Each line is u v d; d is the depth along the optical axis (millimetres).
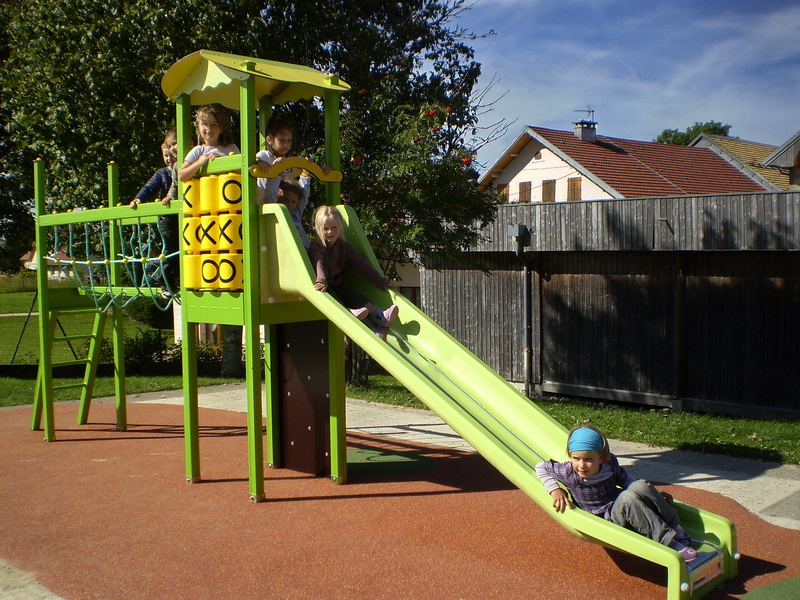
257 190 5566
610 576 4133
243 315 5570
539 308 12703
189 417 6078
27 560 4496
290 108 10672
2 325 24531
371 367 16141
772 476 6129
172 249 6691
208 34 9172
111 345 15812
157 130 9523
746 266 10227
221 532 4918
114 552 4598
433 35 11336
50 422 7863
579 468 4027
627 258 11539
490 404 4898
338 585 4055
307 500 5605
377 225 9539
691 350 10852
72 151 9664
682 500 5461
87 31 9352
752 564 4281
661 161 26734
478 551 4508
